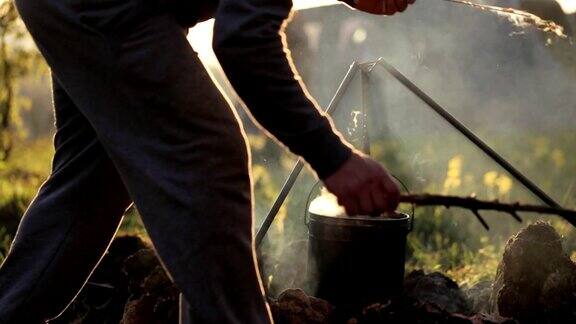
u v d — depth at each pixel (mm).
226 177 1939
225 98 1988
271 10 1782
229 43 1758
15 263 2293
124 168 1955
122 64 1892
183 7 1962
